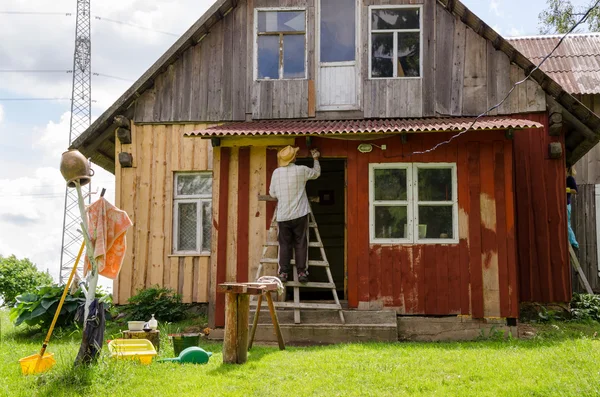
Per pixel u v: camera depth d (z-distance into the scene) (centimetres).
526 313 1209
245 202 1164
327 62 1292
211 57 1332
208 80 1329
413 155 1124
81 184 763
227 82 1320
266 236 1154
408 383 697
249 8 1327
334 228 1520
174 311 1247
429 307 1087
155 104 1345
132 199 1343
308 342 1027
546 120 1230
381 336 1029
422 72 1263
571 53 1672
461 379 710
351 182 1130
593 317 1208
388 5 1285
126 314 1288
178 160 1338
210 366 794
